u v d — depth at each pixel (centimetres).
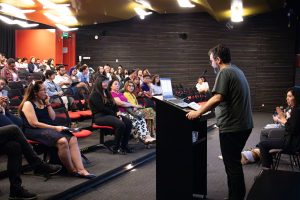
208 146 650
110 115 548
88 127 615
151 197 374
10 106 562
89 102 553
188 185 318
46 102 428
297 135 400
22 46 1411
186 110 312
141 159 528
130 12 1225
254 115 1127
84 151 541
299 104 404
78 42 1422
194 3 1079
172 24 1309
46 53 1398
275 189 158
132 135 594
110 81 604
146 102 708
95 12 1162
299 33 1188
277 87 1208
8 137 338
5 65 780
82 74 929
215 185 414
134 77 757
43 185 382
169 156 323
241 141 313
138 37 1351
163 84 394
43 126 409
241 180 313
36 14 1205
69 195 370
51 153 421
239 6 997
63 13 1184
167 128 322
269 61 1211
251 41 1224
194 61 1292
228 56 319
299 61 1170
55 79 781
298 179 168
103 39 1394
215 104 302
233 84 304
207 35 1272
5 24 1415
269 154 424
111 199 367
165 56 1323
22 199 334
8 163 335
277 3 1041
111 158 515
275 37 1201
